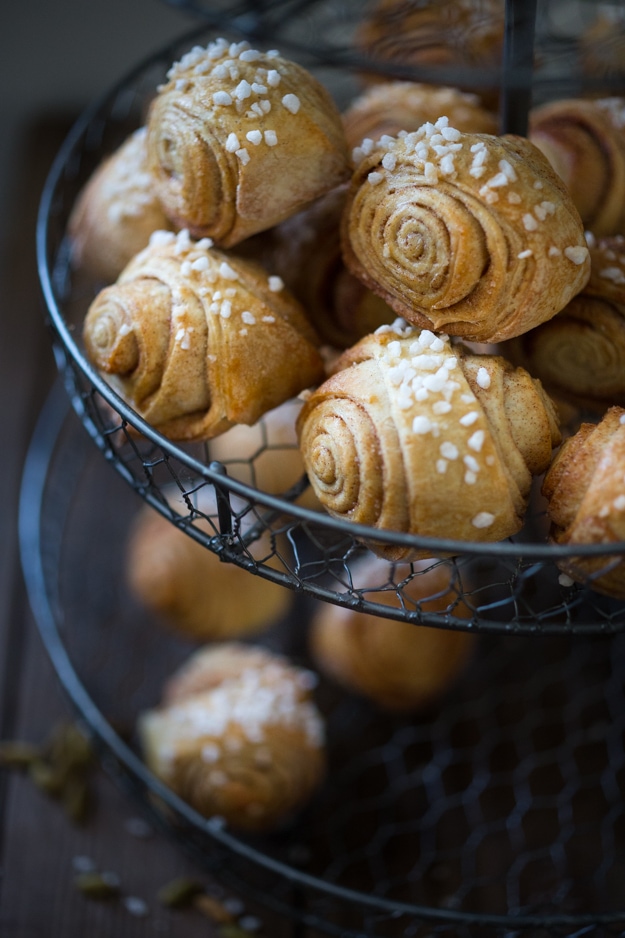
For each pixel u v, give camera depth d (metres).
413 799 0.66
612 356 0.54
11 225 0.86
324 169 0.54
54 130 0.92
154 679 0.71
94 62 0.94
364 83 0.67
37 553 0.70
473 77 0.58
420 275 0.51
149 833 0.65
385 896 0.63
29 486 0.74
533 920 0.54
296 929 0.62
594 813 0.65
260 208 0.53
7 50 0.93
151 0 0.92
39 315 0.82
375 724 0.69
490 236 0.50
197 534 0.54
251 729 0.63
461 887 0.63
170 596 0.67
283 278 0.57
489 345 0.56
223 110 0.52
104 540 0.75
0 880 0.63
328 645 0.68
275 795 0.63
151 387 0.53
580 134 0.57
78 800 0.65
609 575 0.49
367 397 0.50
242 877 0.63
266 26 0.64
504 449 0.50
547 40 0.64
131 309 0.53
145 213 0.58
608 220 0.57
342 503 0.50
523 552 0.46
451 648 0.66
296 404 0.60
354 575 0.66
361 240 0.53
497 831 0.65
